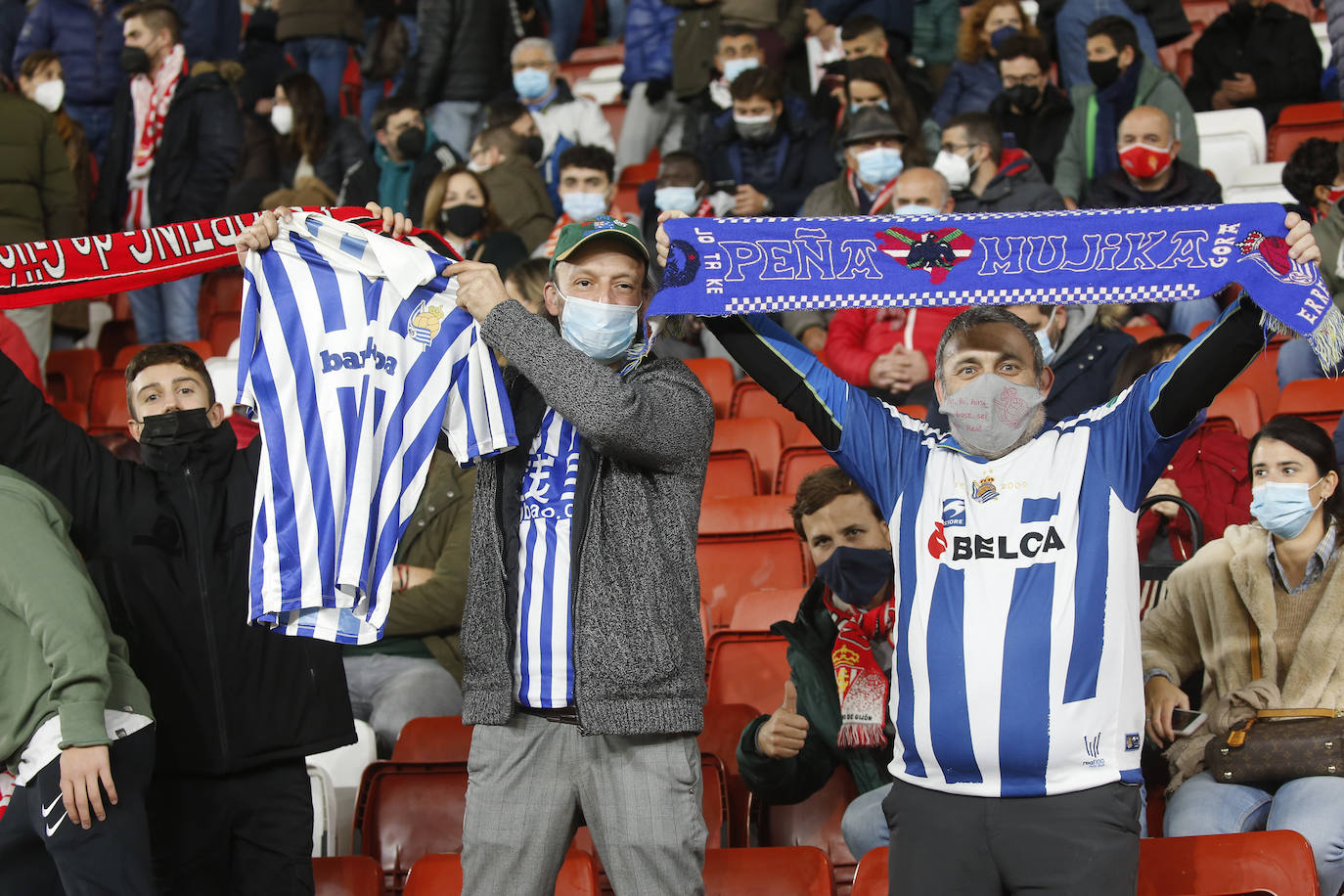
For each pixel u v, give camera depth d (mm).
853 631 5203
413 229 4461
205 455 4914
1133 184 9250
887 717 5094
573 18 14438
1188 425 4008
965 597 3975
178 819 4703
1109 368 6734
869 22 10820
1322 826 4602
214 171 11445
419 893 4762
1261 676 5062
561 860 4035
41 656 4320
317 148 11844
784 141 10312
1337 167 8594
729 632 6340
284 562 4109
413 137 11250
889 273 4375
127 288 4555
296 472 4152
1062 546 3947
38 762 4230
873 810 5094
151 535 4785
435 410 4219
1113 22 9914
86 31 12617
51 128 10109
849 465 4297
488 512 4086
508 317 3953
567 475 4062
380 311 4258
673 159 9727
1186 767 5055
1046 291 4320
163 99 11648
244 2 15414
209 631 4746
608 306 4055
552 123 12102
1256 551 5145
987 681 3879
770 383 4375
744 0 11477
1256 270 4090
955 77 11031
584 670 3854
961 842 3893
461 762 5465
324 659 4859
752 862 4793
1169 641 5281
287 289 4266
